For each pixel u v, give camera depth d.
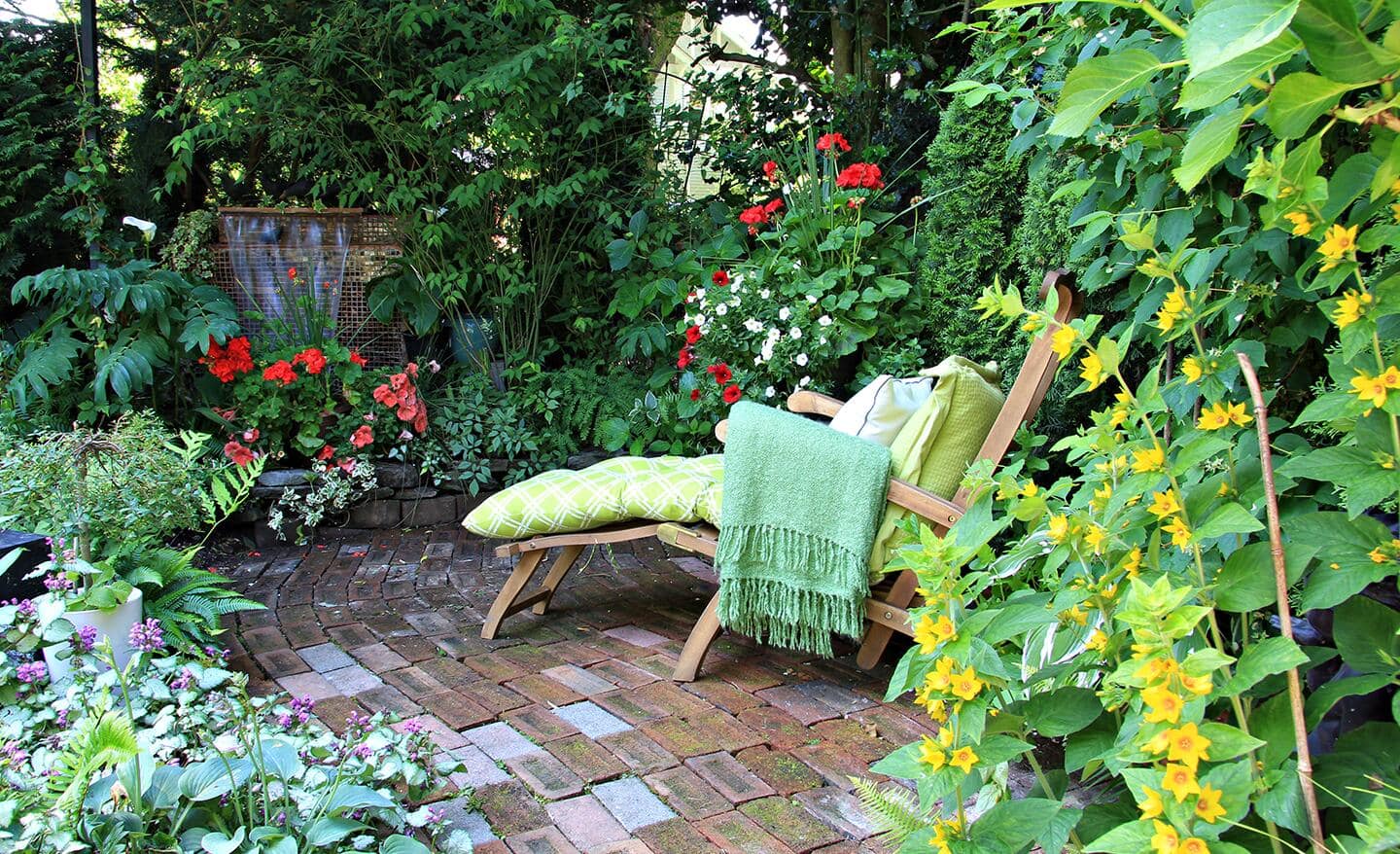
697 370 4.50
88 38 4.70
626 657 3.02
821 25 5.73
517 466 4.74
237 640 3.15
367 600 3.58
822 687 2.78
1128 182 2.16
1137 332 2.20
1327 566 1.09
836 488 2.58
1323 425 1.73
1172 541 1.40
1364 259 1.76
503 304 5.03
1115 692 1.15
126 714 1.85
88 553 2.63
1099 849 1.02
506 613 3.17
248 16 4.92
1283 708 1.06
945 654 1.17
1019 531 2.60
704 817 2.05
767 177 5.21
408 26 4.63
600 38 4.81
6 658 2.21
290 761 1.83
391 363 5.20
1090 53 2.14
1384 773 1.06
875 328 4.21
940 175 4.08
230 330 4.28
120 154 5.14
